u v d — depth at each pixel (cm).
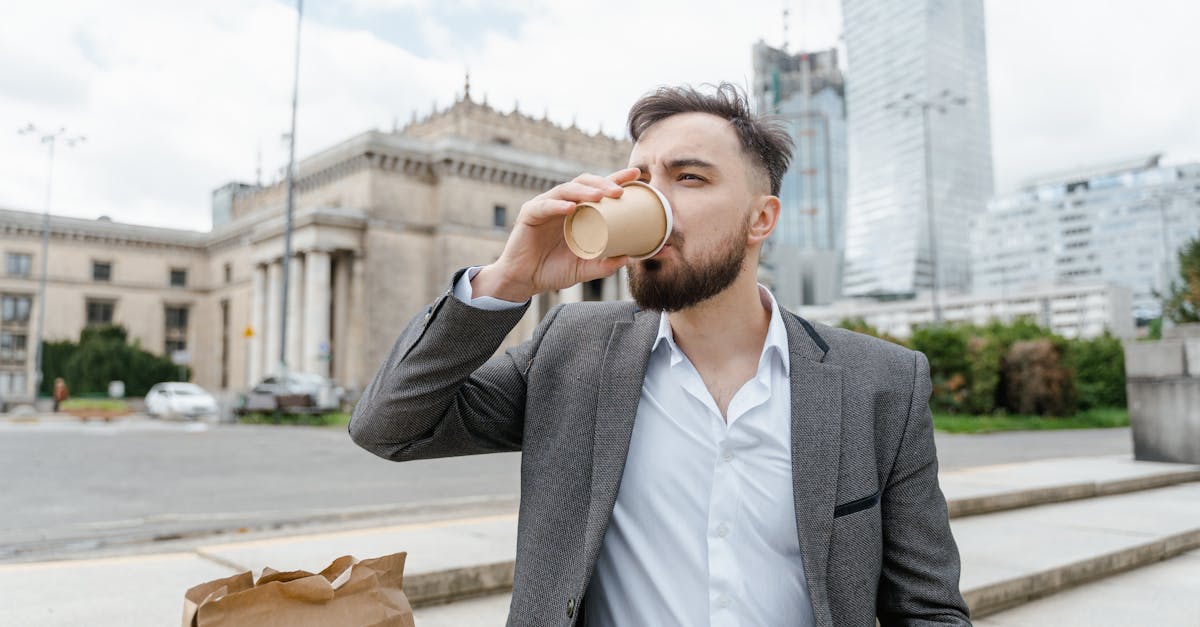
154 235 6862
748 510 137
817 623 129
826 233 17700
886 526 148
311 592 115
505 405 159
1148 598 411
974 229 15838
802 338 149
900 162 13738
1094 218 14662
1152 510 627
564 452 143
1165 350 905
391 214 4809
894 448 146
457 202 4916
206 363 6975
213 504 828
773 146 140
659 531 140
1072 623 367
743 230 135
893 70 14075
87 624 299
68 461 1338
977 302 9844
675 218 131
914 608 144
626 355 145
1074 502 676
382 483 1024
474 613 356
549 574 138
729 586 133
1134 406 934
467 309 131
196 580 368
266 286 5269
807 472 135
